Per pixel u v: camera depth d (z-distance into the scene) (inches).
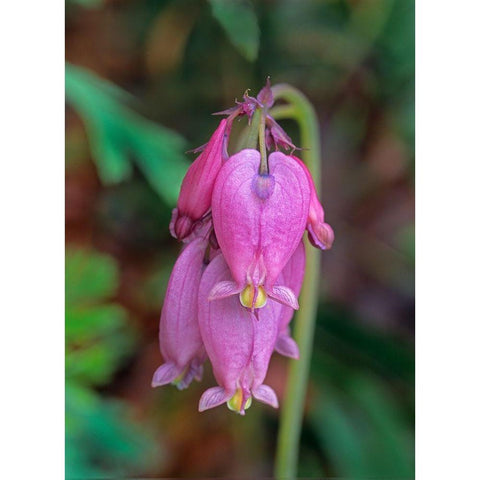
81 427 12.2
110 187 14.8
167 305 10.0
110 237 14.7
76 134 14.6
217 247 9.9
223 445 14.3
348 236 15.7
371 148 15.8
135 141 12.4
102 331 12.5
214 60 14.8
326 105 15.6
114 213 14.8
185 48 14.8
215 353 9.9
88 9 14.7
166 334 10.0
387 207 15.8
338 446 13.2
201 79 14.9
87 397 12.2
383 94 15.4
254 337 9.9
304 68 15.1
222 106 14.8
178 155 12.6
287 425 12.4
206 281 9.9
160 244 14.9
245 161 9.6
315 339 14.6
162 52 14.9
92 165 14.7
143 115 14.7
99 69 14.8
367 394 13.8
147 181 14.8
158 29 14.8
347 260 15.5
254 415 14.5
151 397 14.4
